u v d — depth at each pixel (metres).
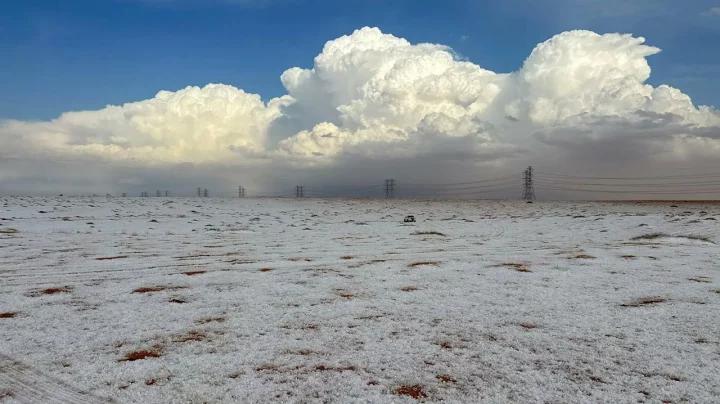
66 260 16.31
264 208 64.12
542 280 11.82
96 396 5.22
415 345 6.80
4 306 9.30
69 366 6.07
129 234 27.92
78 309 9.02
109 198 79.75
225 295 10.22
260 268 14.26
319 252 18.91
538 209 61.91
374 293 10.34
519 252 18.42
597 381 5.53
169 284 11.61
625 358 6.25
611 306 9.05
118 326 7.83
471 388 5.34
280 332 7.44
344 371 5.84
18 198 69.31
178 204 67.31
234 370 5.89
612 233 27.91
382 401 5.02
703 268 13.72
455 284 11.35
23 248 20.16
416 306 9.10
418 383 5.48
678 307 8.91
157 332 7.49
